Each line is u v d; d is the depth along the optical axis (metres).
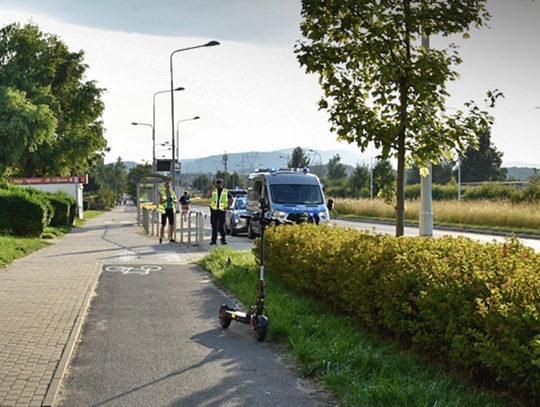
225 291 11.53
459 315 5.68
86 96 60.72
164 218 22.98
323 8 9.49
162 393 5.75
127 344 7.59
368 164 77.06
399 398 5.21
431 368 6.08
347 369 6.07
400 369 6.13
